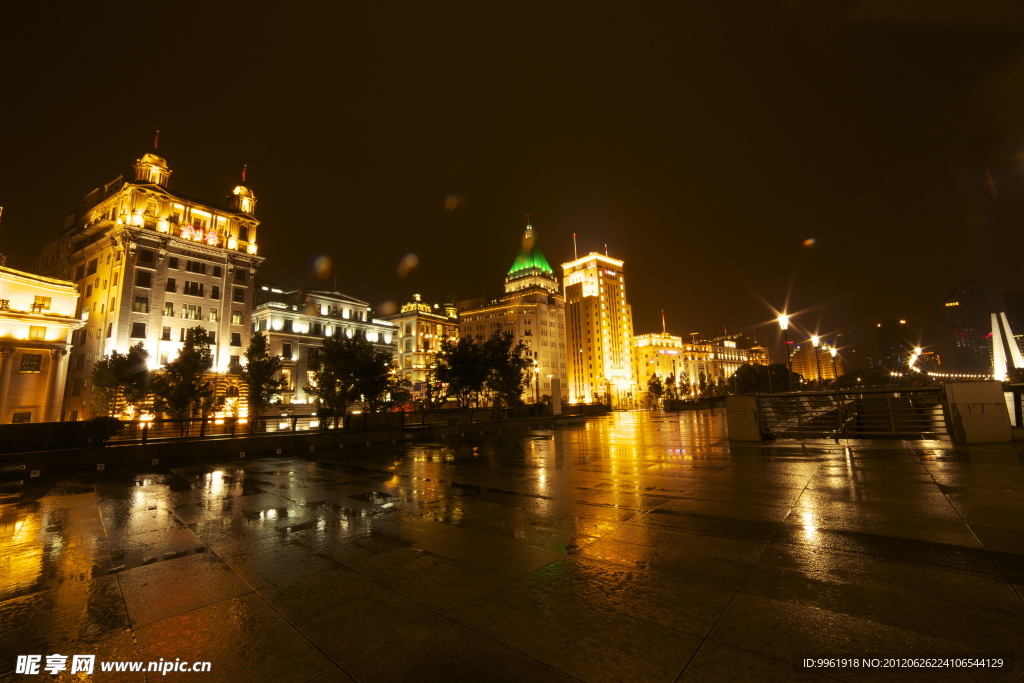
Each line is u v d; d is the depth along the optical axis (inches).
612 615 157.6
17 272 1756.9
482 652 138.2
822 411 765.9
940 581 172.9
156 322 2137.1
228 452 690.8
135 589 190.9
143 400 1608.0
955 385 549.0
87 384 2110.0
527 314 5260.8
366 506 339.3
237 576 203.6
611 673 125.4
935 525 240.8
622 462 534.9
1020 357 1843.0
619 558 212.2
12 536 273.0
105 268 2219.5
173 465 601.0
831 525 249.1
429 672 128.9
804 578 181.0
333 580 196.4
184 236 2295.8
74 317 1873.8
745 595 168.4
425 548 236.4
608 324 5964.6
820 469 423.8
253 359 1694.1
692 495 340.2
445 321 4030.5
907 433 631.2
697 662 128.4
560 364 5472.4
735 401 717.3
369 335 3115.2
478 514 305.9
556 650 137.9
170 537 267.7
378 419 947.3
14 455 516.1
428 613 164.1
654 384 5428.2
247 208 2637.8
